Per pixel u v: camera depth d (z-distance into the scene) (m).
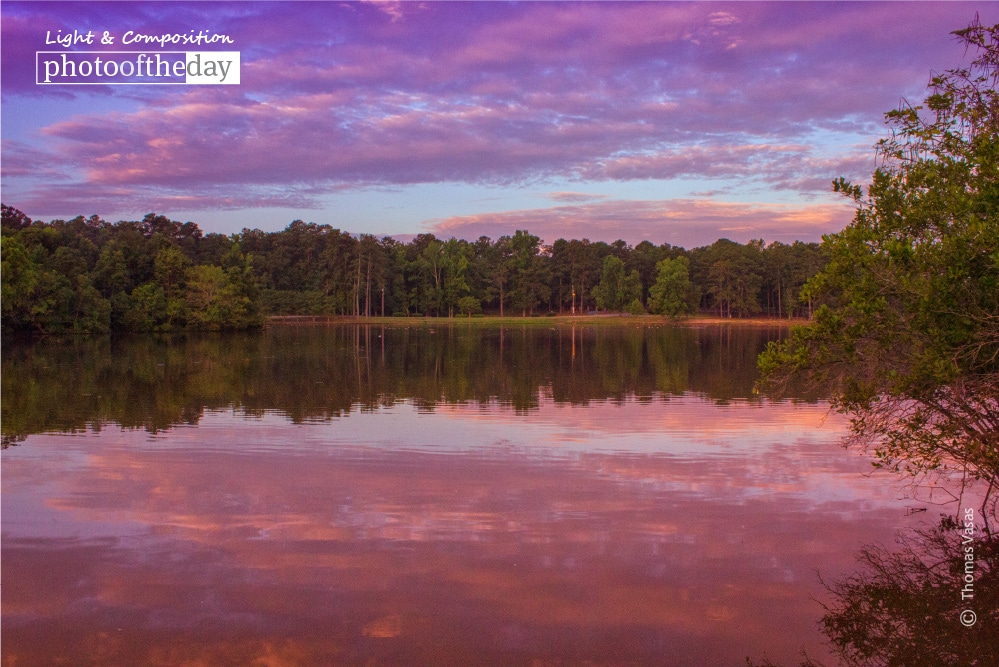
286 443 16.50
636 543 10.31
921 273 9.81
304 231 128.75
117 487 12.80
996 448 10.09
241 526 10.86
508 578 9.11
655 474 13.93
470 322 107.88
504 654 7.36
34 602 8.38
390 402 23.08
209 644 7.50
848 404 11.02
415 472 13.98
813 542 10.40
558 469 14.24
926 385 10.14
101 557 9.66
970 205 9.36
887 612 8.31
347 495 12.44
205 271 75.12
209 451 15.64
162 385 27.22
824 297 11.42
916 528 10.98
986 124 9.98
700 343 56.94
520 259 128.75
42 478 13.34
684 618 8.16
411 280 126.69
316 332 74.75
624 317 118.00
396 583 8.95
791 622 8.13
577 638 7.70
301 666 7.09
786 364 11.02
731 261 115.56
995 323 9.29
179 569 9.30
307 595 8.60
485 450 15.87
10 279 56.41
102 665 7.10
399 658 7.28
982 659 7.50
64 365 35.03
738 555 9.91
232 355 42.16
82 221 99.81
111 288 71.88
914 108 10.35
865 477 13.73
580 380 29.59
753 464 14.69
